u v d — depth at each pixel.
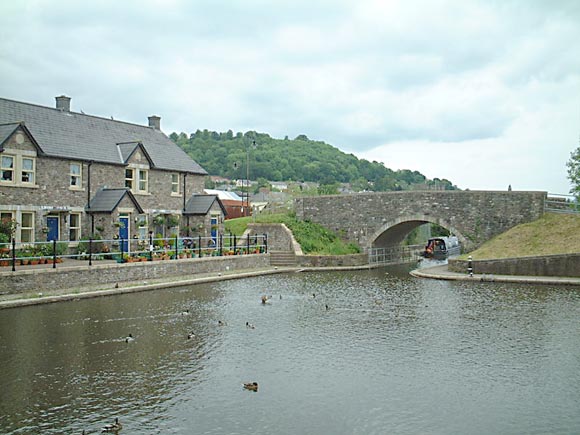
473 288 22.42
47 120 26.03
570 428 8.09
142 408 8.70
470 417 8.49
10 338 12.75
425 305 18.02
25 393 9.26
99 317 15.18
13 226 21.14
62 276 18.55
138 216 27.62
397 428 8.07
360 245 35.97
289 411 8.66
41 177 23.16
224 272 26.41
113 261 22.55
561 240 26.81
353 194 36.19
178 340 12.87
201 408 8.73
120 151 27.95
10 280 16.95
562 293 20.56
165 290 20.67
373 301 18.86
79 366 10.75
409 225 37.81
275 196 68.31
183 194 31.42
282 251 33.16
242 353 11.85
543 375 10.44
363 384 9.94
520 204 31.00
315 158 126.56
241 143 130.75
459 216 32.69
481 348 12.33
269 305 17.78
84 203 25.17
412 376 10.38
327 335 13.57
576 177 33.38
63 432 7.73
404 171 135.00
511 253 27.47
